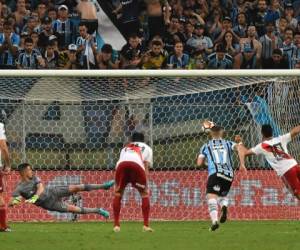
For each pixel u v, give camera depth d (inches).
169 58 1809.8
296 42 1907.0
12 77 1524.4
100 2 1961.1
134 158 1204.5
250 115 1552.7
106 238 1128.2
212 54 1822.1
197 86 1537.9
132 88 1544.0
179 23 1926.7
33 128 1545.3
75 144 1546.5
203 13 1990.7
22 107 1537.9
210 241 1083.9
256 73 1482.5
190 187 1525.6
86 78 1539.1
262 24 1984.5
